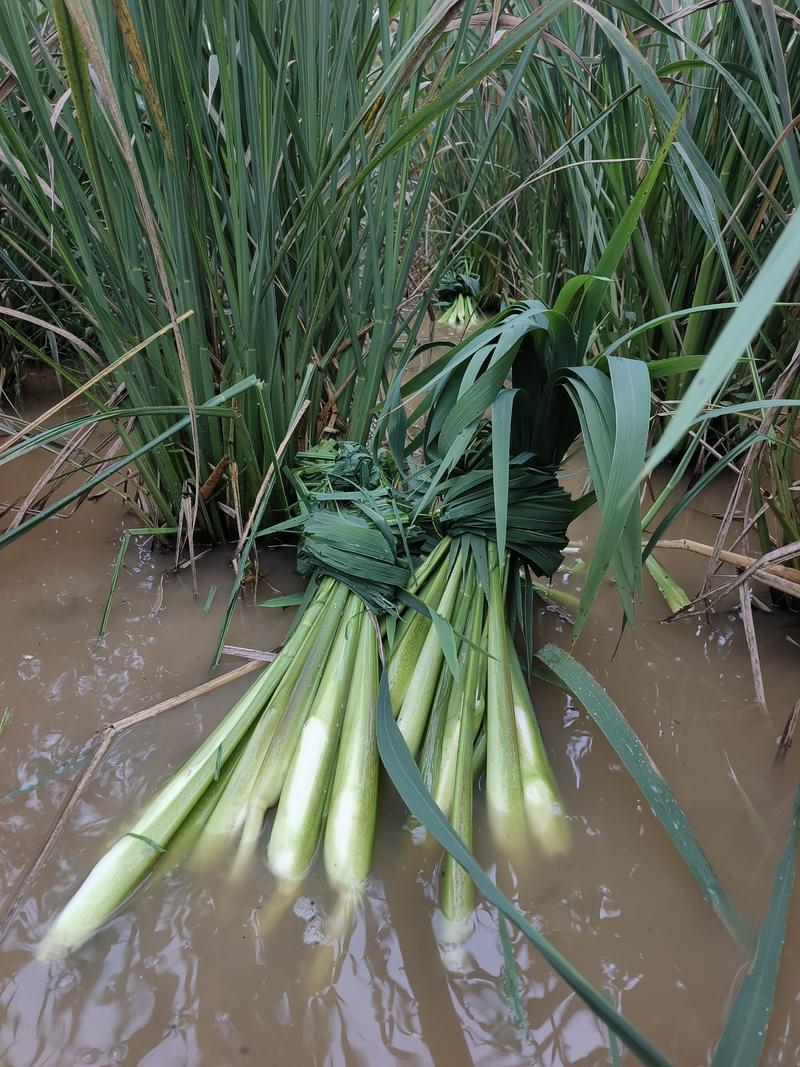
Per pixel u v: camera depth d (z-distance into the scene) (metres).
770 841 0.62
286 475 1.01
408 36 0.90
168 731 0.72
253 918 0.54
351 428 1.06
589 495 0.78
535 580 0.97
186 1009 0.49
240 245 0.85
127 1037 0.48
